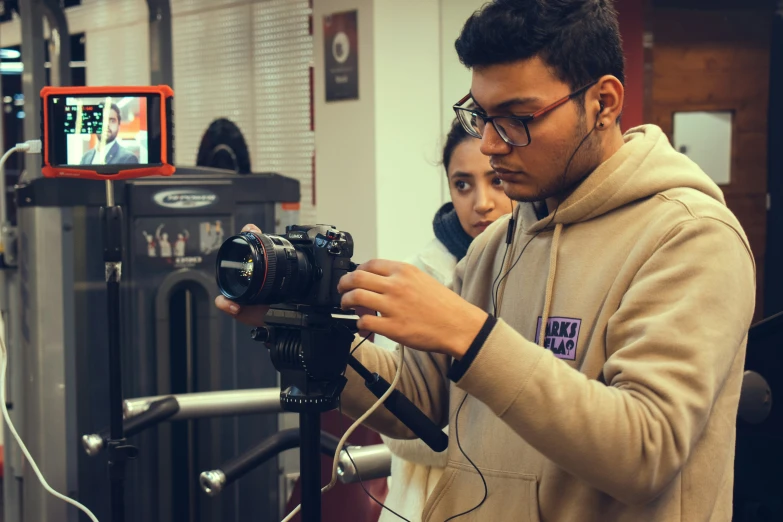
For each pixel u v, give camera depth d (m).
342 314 1.19
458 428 1.32
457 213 1.91
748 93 5.46
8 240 2.58
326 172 4.30
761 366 1.66
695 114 5.45
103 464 2.49
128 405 1.94
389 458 1.64
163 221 2.49
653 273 1.08
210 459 2.58
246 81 5.44
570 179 1.18
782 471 1.65
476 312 1.04
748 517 1.70
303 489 1.21
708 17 5.38
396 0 4.05
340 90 4.20
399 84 4.08
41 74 2.65
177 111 5.87
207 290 2.53
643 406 1.00
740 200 5.53
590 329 1.15
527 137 1.13
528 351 1.01
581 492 1.13
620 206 1.18
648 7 4.87
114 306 1.77
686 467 1.11
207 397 2.00
